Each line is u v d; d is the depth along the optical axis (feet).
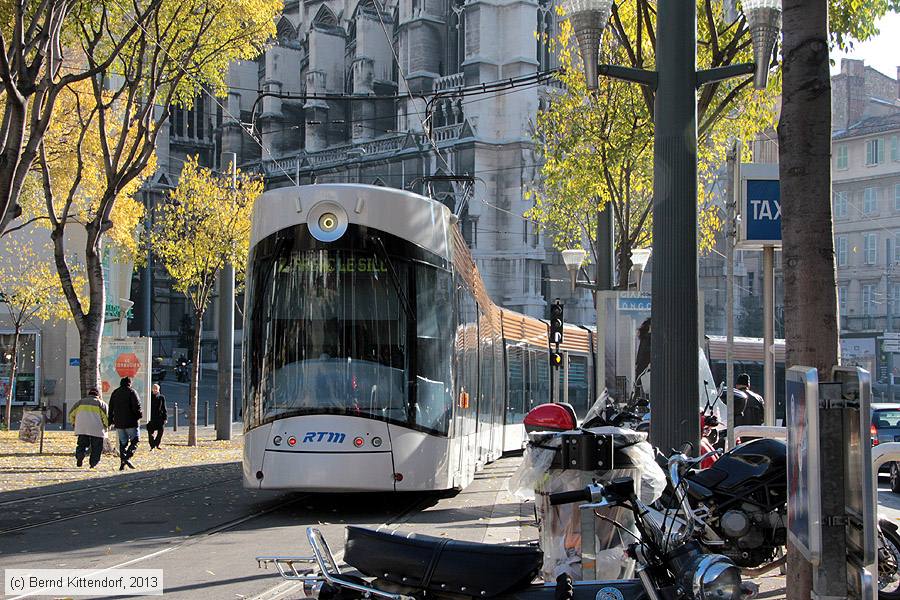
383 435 46.83
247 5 81.97
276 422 47.19
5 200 59.11
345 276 48.34
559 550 21.70
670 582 16.97
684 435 36.06
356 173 309.83
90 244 86.94
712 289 276.41
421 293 48.83
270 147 328.90
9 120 62.69
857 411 18.44
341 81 323.78
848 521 18.53
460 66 293.64
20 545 38.52
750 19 37.81
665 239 36.83
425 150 293.64
